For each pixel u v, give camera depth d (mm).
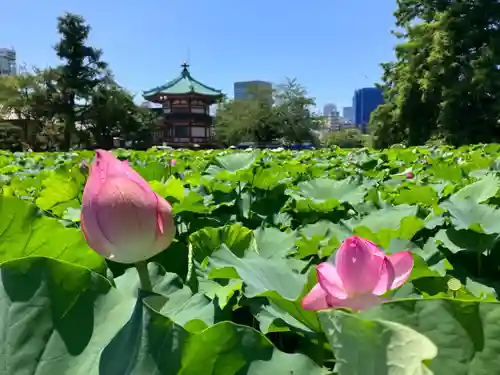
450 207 2070
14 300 820
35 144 42750
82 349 798
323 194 2912
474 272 1962
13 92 40188
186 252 1762
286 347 1174
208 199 2789
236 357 720
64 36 40000
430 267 1621
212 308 1141
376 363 604
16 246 1214
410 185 3076
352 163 5488
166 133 53844
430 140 30422
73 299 845
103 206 947
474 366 720
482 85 26828
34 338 793
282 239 1866
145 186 974
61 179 2619
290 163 5145
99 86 41094
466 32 28516
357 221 2055
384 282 900
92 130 41938
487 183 2438
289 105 51156
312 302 935
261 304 1203
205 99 54156
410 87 31484
